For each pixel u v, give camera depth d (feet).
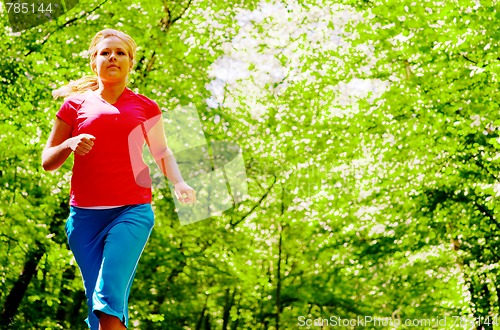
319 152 48.16
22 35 33.83
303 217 53.21
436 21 39.55
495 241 41.45
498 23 35.35
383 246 42.91
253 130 53.06
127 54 7.61
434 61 39.40
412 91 41.14
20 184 34.01
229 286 46.93
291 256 59.41
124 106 7.43
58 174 34.73
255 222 56.54
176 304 48.42
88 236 6.96
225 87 54.08
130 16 39.22
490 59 35.24
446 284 44.86
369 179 43.65
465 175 40.55
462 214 41.42
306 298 53.21
